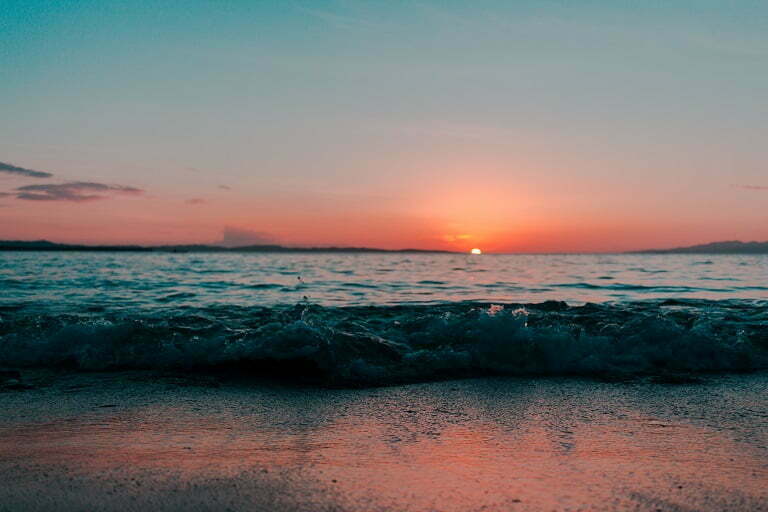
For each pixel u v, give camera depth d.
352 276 26.33
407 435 3.59
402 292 16.55
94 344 5.86
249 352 5.47
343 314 8.98
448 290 17.39
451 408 4.26
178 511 2.43
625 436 3.56
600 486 2.72
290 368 5.35
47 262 41.41
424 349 6.02
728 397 4.58
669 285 19.45
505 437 3.54
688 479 2.82
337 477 2.83
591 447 3.34
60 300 12.34
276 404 4.36
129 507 2.46
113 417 3.96
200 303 12.09
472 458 3.13
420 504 2.50
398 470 2.94
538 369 5.54
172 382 5.01
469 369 5.52
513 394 4.69
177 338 6.01
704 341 5.89
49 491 2.63
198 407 4.25
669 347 5.88
